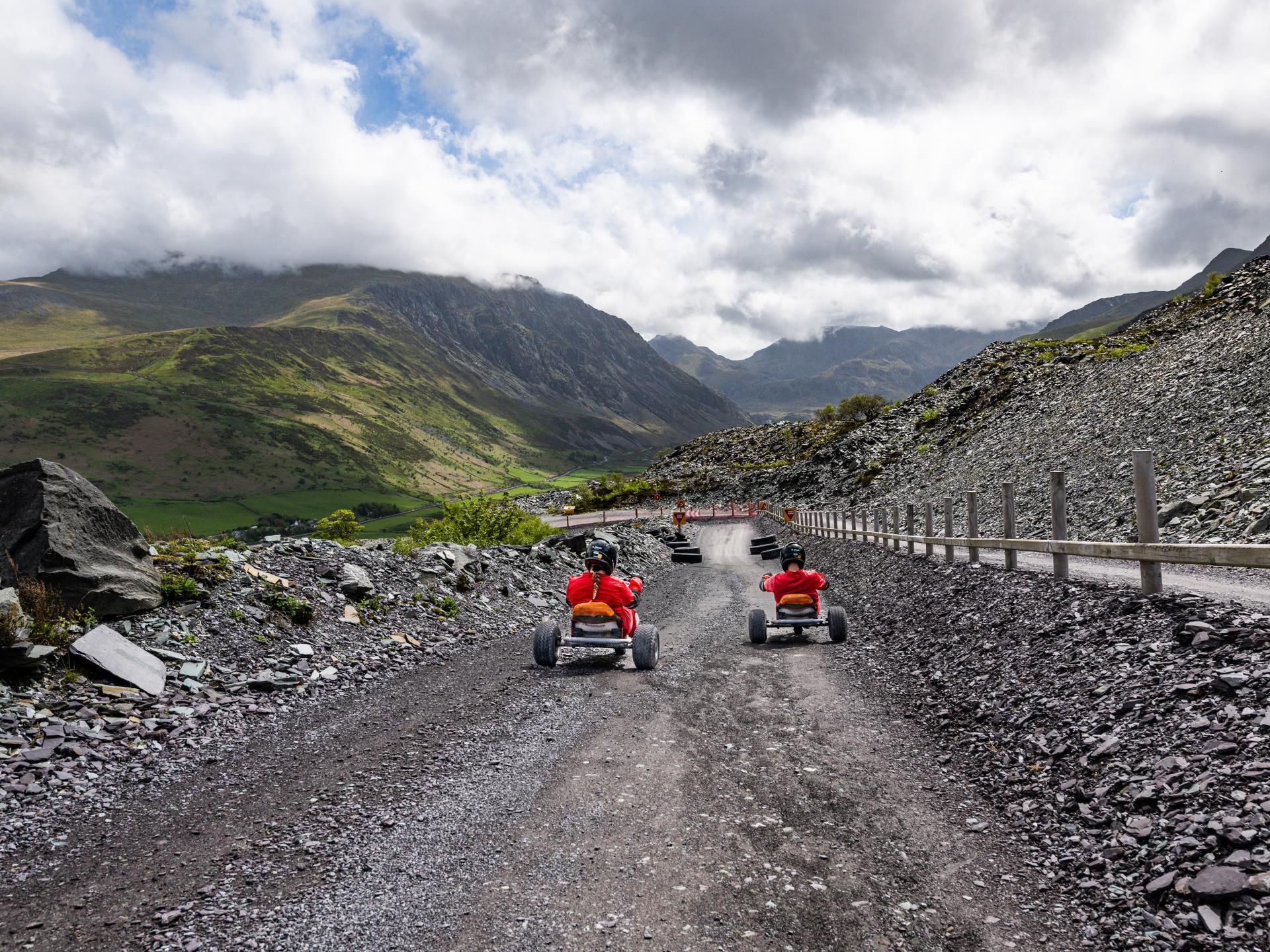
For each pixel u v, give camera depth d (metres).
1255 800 3.61
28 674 6.71
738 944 3.33
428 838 4.49
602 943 3.34
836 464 70.06
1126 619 6.46
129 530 8.97
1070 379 46.62
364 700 8.07
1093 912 3.46
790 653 10.59
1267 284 43.34
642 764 5.76
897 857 4.16
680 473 104.94
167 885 3.96
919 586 13.42
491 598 15.14
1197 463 18.38
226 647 8.61
